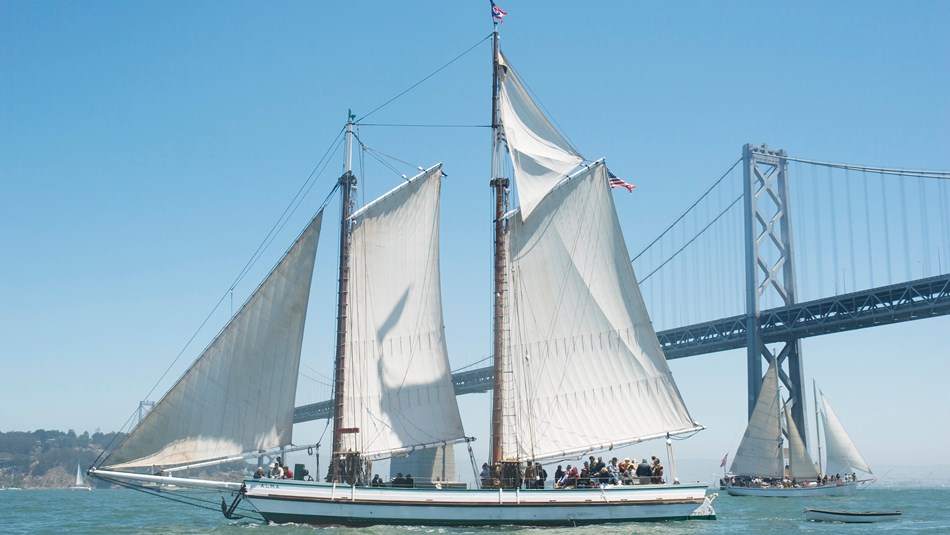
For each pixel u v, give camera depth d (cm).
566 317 5000
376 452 4566
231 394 4269
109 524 5088
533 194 4997
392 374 4684
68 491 19488
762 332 10862
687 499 4738
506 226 5022
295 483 4238
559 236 5041
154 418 4178
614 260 5050
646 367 4978
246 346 4303
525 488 4434
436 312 4819
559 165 5084
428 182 4869
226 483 4238
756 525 5228
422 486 4419
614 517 4550
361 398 4603
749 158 11456
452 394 4766
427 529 4259
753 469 9731
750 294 10875
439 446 4694
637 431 4919
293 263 4397
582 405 4928
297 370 4403
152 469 4169
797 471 10019
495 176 5053
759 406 9712
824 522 5669
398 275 4781
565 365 4956
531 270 5006
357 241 4728
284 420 4356
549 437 4866
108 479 4119
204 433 4225
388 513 4281
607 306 5019
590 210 5081
